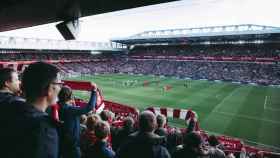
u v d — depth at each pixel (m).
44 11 3.64
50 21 4.30
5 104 1.77
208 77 55.88
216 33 66.19
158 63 74.56
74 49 75.94
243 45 71.50
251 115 24.17
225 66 62.66
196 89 40.75
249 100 31.61
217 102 30.17
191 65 67.50
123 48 94.38
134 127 5.98
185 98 32.75
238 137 18.17
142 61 80.00
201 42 78.12
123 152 2.91
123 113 15.52
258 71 55.81
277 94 36.47
